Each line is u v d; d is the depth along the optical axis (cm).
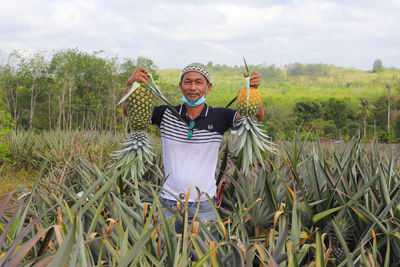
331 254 246
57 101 3925
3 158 809
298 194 307
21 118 4038
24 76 4153
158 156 376
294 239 208
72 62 3859
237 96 254
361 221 259
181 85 264
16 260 126
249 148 250
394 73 16838
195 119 259
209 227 240
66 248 96
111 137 911
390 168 296
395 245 233
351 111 7544
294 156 296
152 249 188
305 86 16000
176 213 220
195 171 256
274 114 7181
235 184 292
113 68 3747
